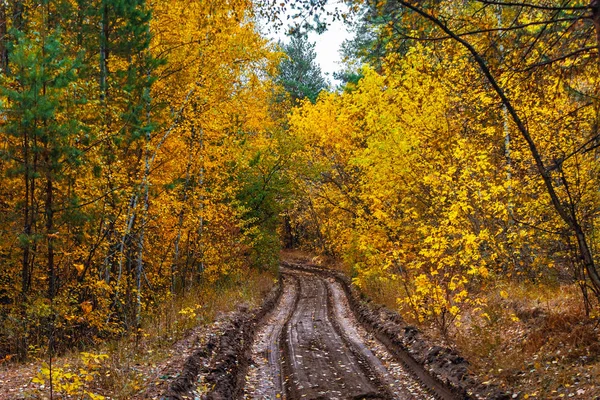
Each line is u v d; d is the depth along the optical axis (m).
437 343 10.46
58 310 10.16
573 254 8.88
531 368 7.88
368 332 14.57
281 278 30.83
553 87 7.33
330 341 13.27
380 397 8.43
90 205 11.13
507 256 11.75
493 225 11.80
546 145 9.40
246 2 10.62
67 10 12.00
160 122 13.81
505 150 11.16
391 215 14.35
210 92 14.17
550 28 5.87
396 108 14.58
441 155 12.11
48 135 9.48
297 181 26.47
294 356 11.52
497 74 6.28
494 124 10.96
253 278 24.11
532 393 7.06
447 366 8.98
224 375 8.91
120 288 12.13
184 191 15.20
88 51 12.28
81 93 10.71
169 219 15.09
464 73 10.23
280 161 25.48
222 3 11.65
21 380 7.43
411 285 13.88
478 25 6.31
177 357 9.28
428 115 13.04
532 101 7.61
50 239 10.23
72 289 12.11
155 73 13.87
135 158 13.77
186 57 14.01
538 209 9.52
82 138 10.48
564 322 8.73
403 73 13.18
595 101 6.16
